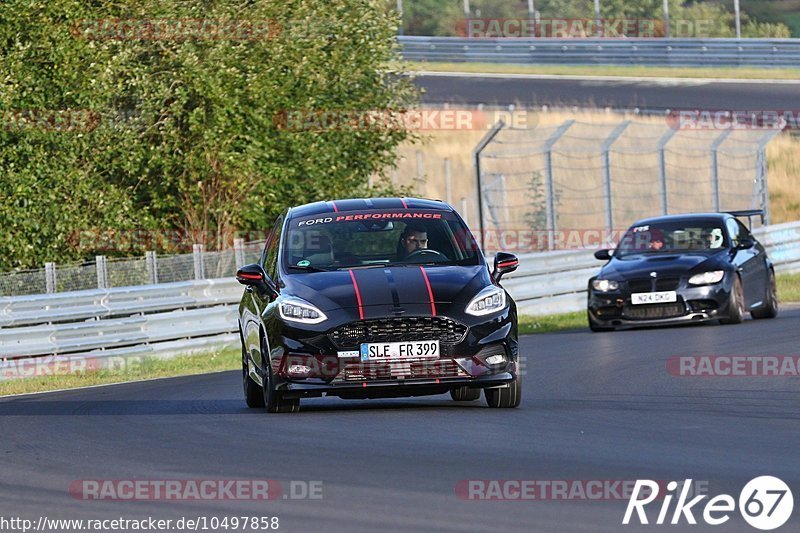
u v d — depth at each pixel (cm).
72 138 7231
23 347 5572
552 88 14375
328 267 3509
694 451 2566
